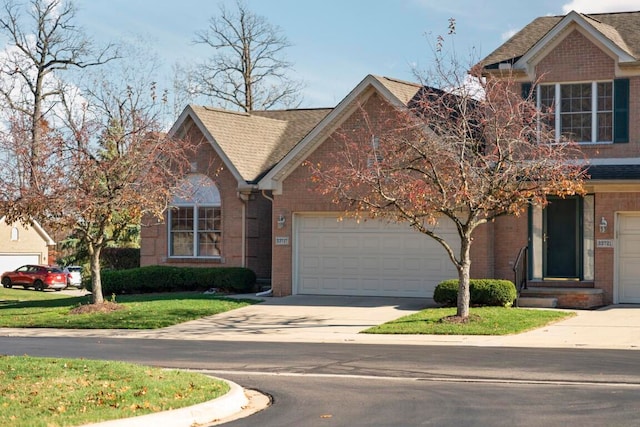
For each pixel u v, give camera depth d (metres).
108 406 11.66
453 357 17.12
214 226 32.62
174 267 32.06
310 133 28.11
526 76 26.31
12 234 64.75
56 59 51.38
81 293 51.78
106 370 14.26
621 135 25.45
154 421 11.05
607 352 17.50
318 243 28.88
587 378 14.36
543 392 13.03
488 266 26.27
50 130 26.97
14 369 14.29
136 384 13.05
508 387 13.57
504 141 22.42
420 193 20.78
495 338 19.77
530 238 26.30
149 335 22.50
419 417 11.27
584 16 25.78
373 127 27.30
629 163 25.34
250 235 32.03
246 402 12.85
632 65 25.08
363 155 25.45
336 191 22.78
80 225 26.77
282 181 29.02
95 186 26.22
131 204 26.20
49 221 26.27
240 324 23.62
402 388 13.73
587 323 21.47
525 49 27.83
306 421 11.25
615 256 25.09
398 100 26.36
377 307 25.70
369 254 28.22
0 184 25.83
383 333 21.08
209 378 13.93
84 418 10.84
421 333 20.73
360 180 22.14
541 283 25.92
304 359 17.45
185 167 32.72
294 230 29.03
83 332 23.62
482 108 23.08
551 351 17.77
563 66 26.08
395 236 27.83
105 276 32.34
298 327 22.72
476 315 22.12
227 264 32.22
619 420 10.77
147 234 33.53
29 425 10.44
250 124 34.72
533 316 22.22
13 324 25.55
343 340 20.56
